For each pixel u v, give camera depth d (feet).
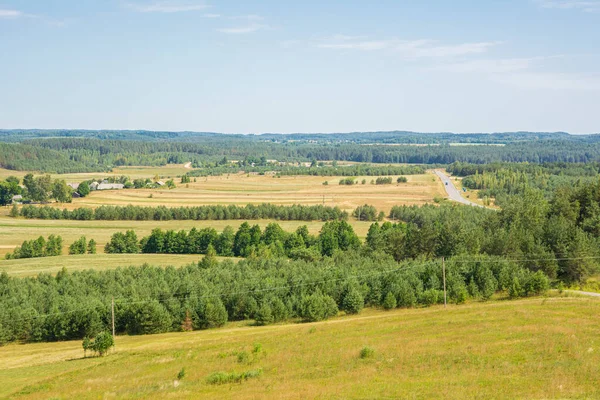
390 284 327.88
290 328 263.90
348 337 211.41
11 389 189.88
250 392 151.53
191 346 226.58
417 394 136.77
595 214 409.69
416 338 197.98
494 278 320.09
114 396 162.50
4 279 379.76
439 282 325.42
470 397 131.85
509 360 160.35
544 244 351.67
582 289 316.60
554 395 129.70
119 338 300.20
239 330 292.20
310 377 163.63
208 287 344.49
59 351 270.87
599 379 139.44
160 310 311.47
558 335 181.57
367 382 151.23
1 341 300.20
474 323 212.23
